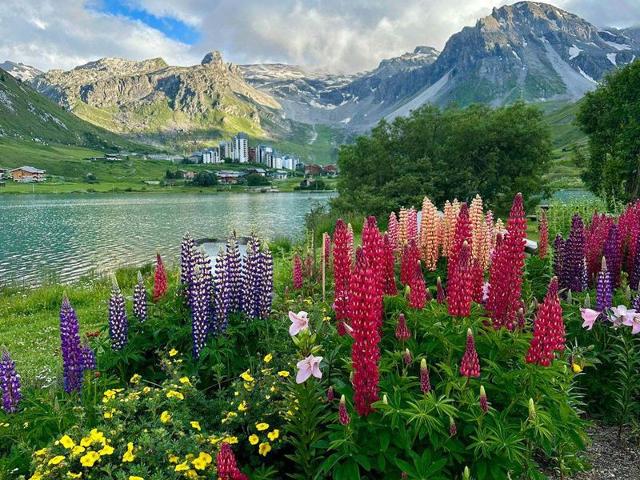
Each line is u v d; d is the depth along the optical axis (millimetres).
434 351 4613
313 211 34500
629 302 6023
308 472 3914
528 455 3955
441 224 9477
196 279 5668
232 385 4863
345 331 4879
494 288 5293
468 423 3877
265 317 6316
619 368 5660
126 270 20203
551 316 3928
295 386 3986
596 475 4672
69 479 3590
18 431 4613
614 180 32562
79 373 5125
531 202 32781
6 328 12422
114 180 189625
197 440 3965
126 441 4059
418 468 3555
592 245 8289
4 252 37312
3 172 170000
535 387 4035
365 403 3801
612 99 37219
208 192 160125
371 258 4398
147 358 6383
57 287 17922
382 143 35625
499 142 32719
